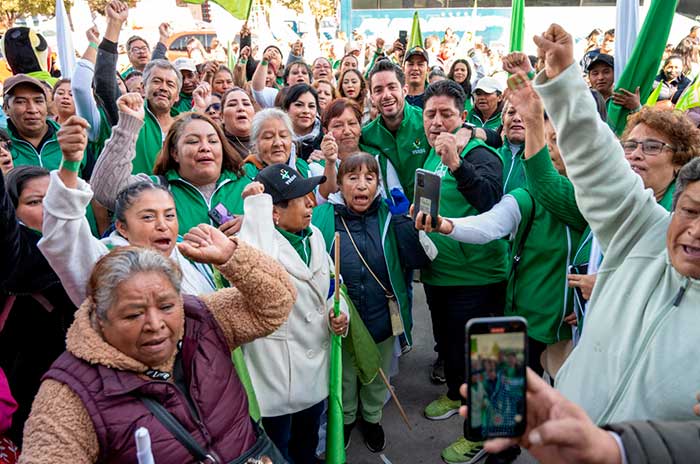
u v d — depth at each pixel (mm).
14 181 2150
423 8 13812
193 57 9695
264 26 11133
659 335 1347
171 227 2010
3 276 1864
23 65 5344
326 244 2885
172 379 1543
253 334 1776
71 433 1341
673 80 7203
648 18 3305
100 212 3064
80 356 1409
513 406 914
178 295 1514
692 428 892
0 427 1722
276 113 3250
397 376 3875
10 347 2039
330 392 2324
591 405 1486
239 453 1575
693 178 1302
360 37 13117
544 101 1568
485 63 11148
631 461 845
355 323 2520
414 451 3090
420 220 2395
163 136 3795
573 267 2426
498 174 2979
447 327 3242
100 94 3713
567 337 2566
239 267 1687
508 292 2678
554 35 1516
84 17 8328
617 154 1557
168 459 1408
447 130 3273
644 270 1468
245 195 2232
